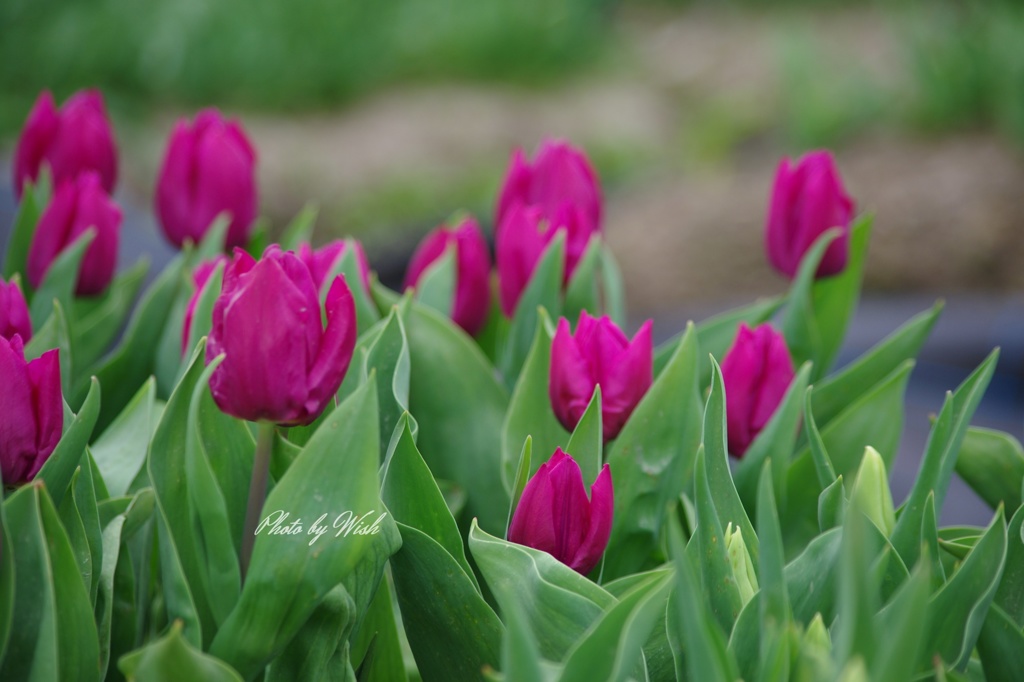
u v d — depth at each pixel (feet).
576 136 23.49
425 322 5.11
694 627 4.32
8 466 4.59
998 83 18.57
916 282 15.57
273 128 22.94
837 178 5.36
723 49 27.58
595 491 4.66
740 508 4.73
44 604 4.49
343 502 4.50
